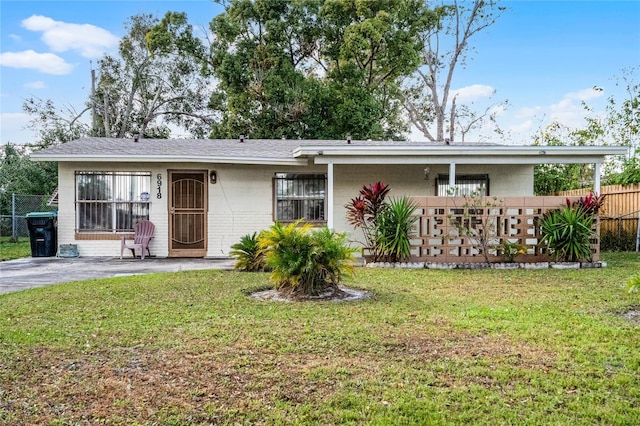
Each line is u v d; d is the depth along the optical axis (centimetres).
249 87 2538
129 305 623
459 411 314
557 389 348
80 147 1310
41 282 846
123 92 3025
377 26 2411
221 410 318
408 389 349
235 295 692
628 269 972
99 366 397
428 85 2909
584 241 1023
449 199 1051
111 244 1286
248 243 963
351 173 1367
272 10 2514
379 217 1046
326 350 435
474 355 421
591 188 1516
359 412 314
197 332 491
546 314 567
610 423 298
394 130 3023
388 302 643
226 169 1325
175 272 940
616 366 394
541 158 1216
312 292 682
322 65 2778
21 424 300
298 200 1347
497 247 1039
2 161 2114
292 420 304
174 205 1309
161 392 346
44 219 1266
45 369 390
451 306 616
